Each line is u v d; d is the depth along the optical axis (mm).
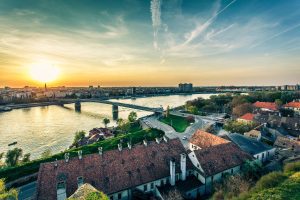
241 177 49750
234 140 74500
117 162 52500
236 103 197500
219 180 53938
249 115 129875
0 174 68438
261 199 34625
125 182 49500
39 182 45344
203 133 78250
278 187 37219
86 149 91125
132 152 55656
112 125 182375
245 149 68875
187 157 59438
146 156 55969
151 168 53750
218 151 59094
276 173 42406
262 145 73562
